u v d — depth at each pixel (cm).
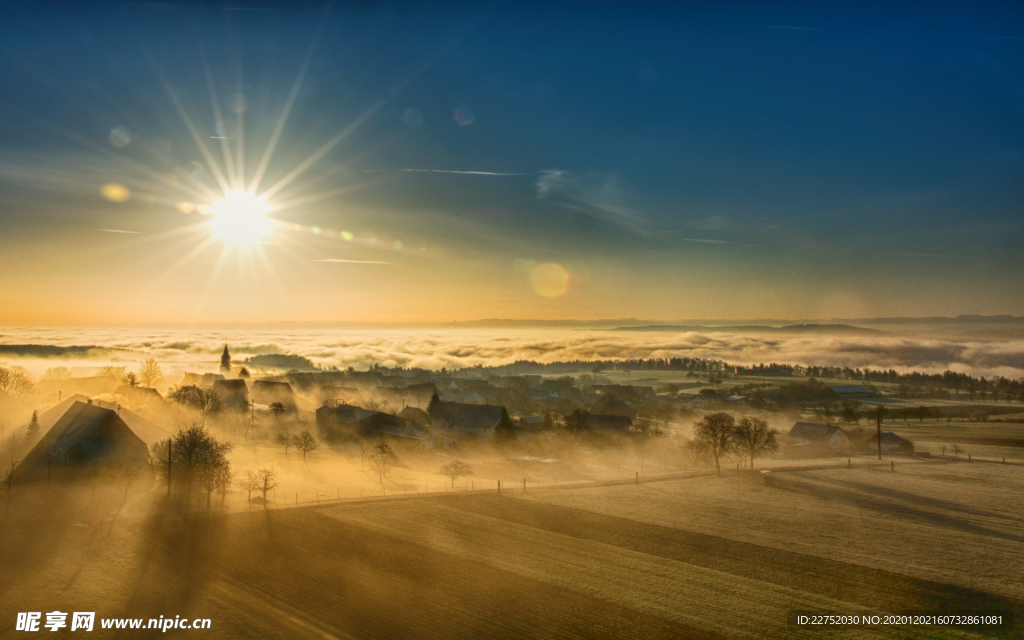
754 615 5200
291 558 6344
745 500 9231
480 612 5206
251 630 4775
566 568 6250
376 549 6688
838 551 6931
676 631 4897
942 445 16212
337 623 4953
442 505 8569
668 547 6994
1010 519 8369
